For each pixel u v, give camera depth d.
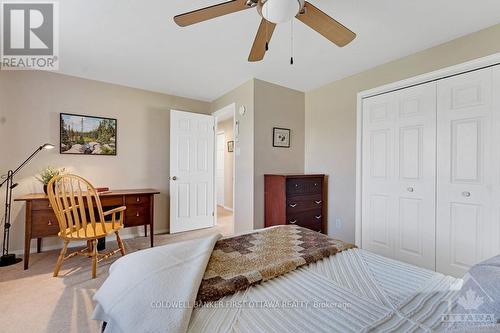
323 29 1.50
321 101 3.35
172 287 0.90
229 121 5.80
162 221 3.75
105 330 0.90
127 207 2.86
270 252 1.33
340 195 3.08
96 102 3.20
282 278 1.09
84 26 1.95
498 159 1.89
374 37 2.10
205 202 4.01
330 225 3.20
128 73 2.96
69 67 2.78
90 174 3.17
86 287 2.01
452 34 2.04
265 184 3.14
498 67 1.89
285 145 3.37
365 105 2.82
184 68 2.80
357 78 2.89
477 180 2.00
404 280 1.07
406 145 2.46
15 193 2.73
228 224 4.25
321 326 0.77
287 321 0.79
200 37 2.12
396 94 2.54
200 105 4.12
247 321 0.79
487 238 1.94
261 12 1.32
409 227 2.43
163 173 3.75
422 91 2.34
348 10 1.74
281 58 2.52
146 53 2.43
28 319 1.59
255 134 3.08
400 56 2.46
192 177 3.86
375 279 1.08
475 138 2.01
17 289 1.97
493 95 1.91
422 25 1.92
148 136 3.61
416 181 2.38
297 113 3.51
